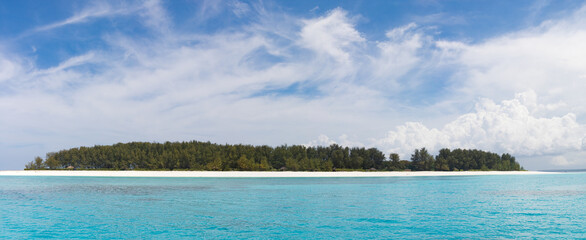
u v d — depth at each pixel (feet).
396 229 61.26
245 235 56.95
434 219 70.54
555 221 68.28
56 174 262.06
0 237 56.65
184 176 261.44
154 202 95.40
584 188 144.87
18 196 110.83
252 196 111.45
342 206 88.33
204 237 55.72
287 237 55.67
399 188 145.48
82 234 58.13
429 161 377.30
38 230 61.11
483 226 63.72
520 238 55.06
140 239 54.70
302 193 121.29
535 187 150.92
